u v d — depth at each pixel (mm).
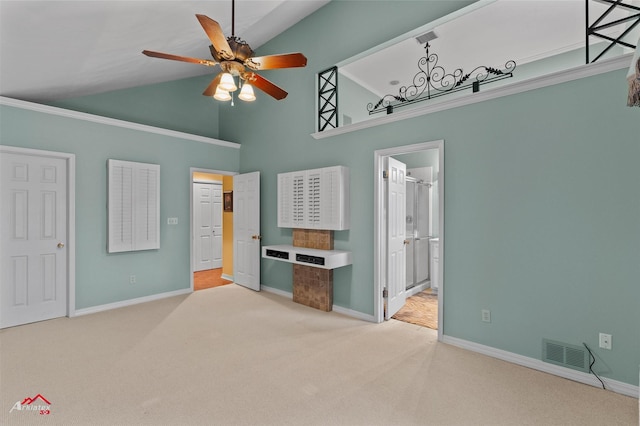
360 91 4469
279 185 4336
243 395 2107
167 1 2400
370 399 2062
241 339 3027
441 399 2059
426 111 3029
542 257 2426
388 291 3543
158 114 4895
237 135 5367
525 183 2494
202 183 6797
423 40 3289
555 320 2373
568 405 1992
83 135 3799
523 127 2498
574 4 2732
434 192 5055
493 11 2836
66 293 3709
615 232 2135
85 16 2217
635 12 2641
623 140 2100
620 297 2123
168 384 2236
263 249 4305
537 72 3609
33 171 3494
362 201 3611
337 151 3857
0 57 2525
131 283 4199
